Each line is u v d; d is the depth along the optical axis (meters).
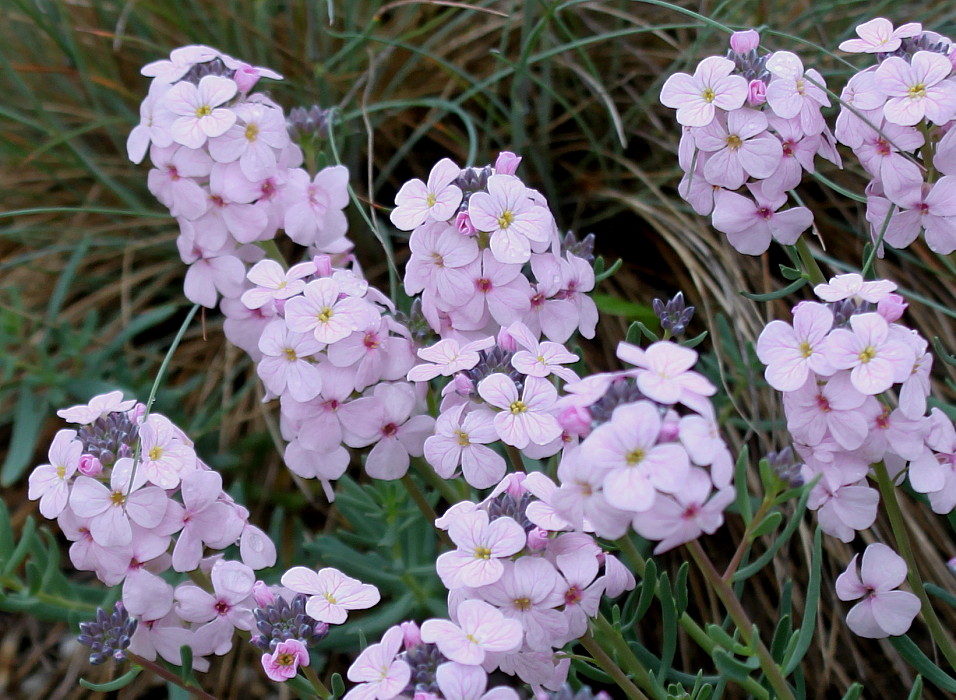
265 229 0.35
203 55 0.35
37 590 0.35
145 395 0.40
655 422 0.28
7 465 0.39
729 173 0.32
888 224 0.33
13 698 0.39
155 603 0.31
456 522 0.30
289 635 0.31
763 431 0.39
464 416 0.32
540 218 0.32
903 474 0.33
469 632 0.29
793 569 0.39
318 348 0.32
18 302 0.41
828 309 0.30
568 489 0.28
